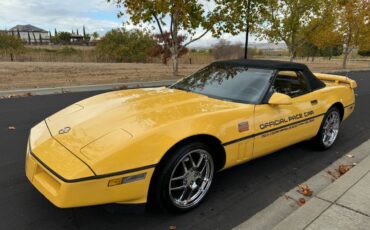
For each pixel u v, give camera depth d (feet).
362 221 8.89
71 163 7.95
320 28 62.49
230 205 10.35
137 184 8.30
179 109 10.23
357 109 26.09
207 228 9.11
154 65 73.87
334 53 166.20
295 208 10.27
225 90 12.44
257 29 61.77
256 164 13.74
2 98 27.22
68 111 11.00
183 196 9.73
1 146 14.92
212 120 9.81
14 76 41.11
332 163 14.12
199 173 9.95
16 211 9.53
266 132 11.43
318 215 9.16
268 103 11.60
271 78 12.36
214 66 14.56
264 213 9.95
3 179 11.52
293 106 12.69
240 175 12.59
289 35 61.72
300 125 13.11
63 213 9.53
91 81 39.47
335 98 15.35
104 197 7.98
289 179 12.42
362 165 12.59
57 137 9.11
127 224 9.12
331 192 10.43
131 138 8.38
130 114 9.75
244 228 9.15
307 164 13.96
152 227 9.04
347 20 80.84
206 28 44.98
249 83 12.40
